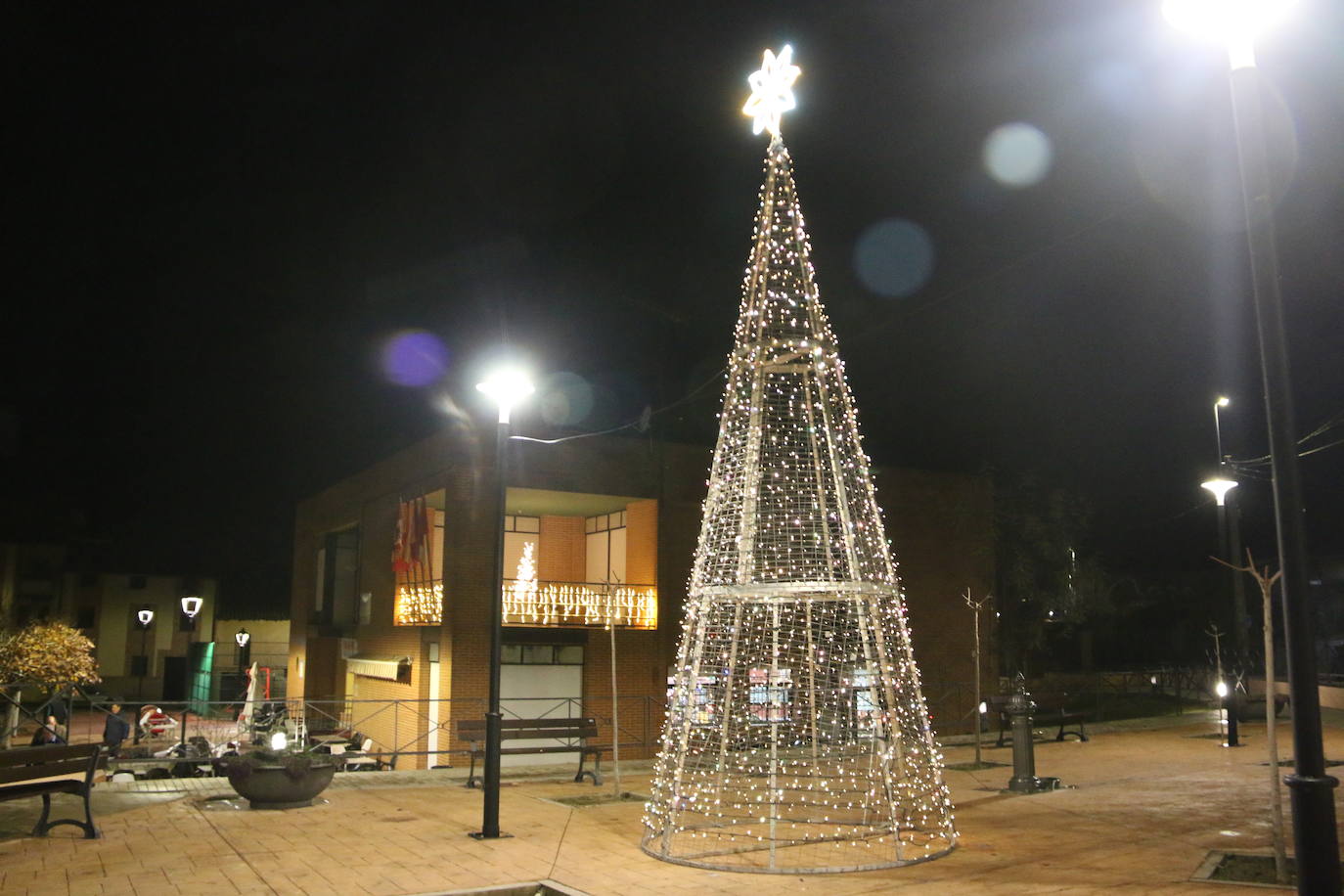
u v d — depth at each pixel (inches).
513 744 734.5
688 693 382.0
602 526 917.2
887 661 376.5
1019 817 421.7
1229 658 1144.2
